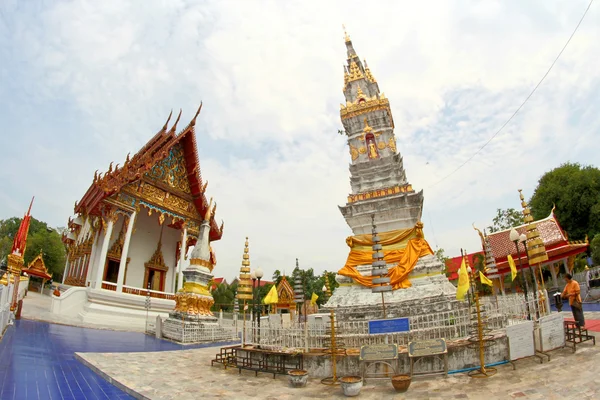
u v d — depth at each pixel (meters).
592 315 18.61
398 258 18.31
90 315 26.31
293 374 10.08
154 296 33.06
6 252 53.81
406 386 9.03
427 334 11.64
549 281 37.09
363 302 16.98
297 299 16.55
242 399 8.86
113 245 36.12
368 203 20.17
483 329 11.42
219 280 67.62
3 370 9.55
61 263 58.91
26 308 25.95
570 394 7.58
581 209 44.12
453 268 53.09
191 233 39.00
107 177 30.58
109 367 11.39
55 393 8.27
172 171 37.56
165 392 9.12
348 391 8.96
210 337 20.91
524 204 14.68
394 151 22.53
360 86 25.20
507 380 9.07
